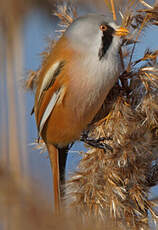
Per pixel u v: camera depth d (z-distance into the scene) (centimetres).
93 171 247
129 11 248
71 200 246
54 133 252
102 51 249
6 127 250
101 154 247
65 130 251
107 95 250
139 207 246
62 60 250
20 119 251
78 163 248
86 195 246
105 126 248
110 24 249
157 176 247
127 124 247
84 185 246
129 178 246
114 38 249
